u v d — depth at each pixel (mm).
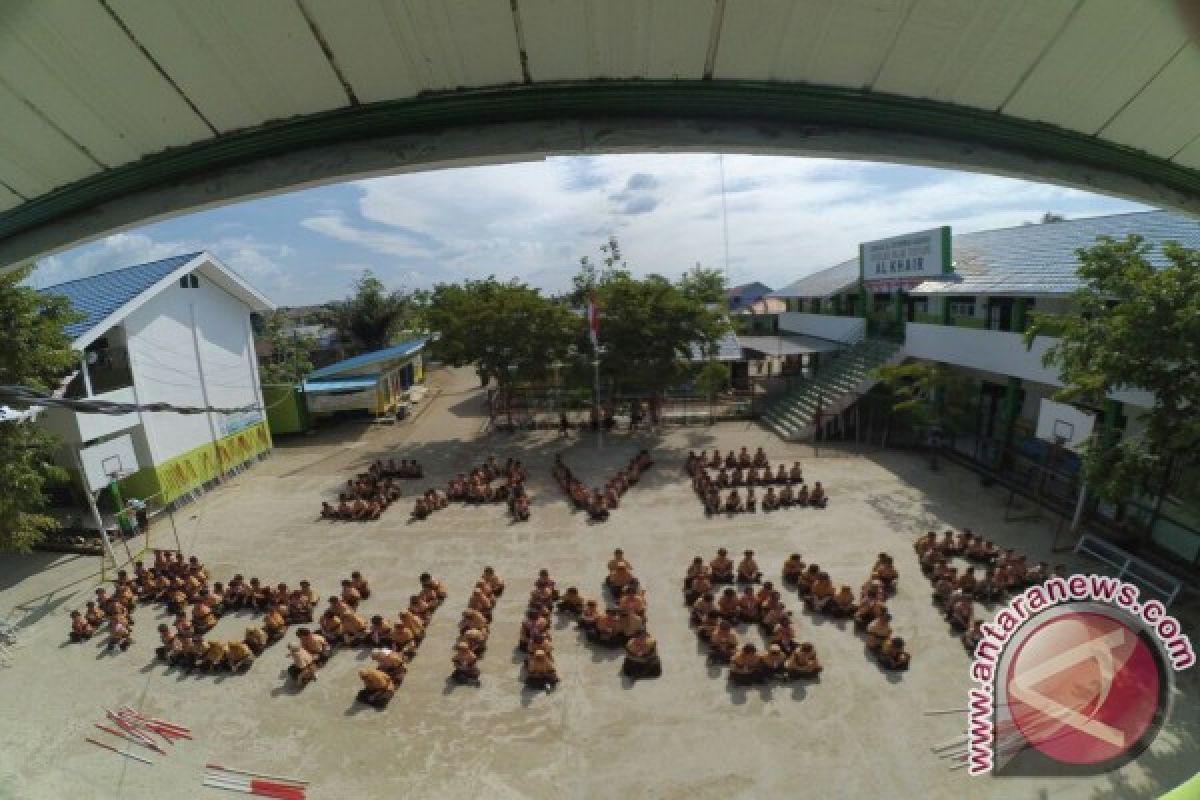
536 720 8914
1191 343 9750
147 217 2477
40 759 8797
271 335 35531
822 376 23969
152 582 13289
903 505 15664
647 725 8703
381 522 16234
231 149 2355
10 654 11344
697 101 2320
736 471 17156
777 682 9375
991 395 20078
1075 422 13242
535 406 28250
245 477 21031
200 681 10289
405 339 44219
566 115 2365
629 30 2043
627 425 25125
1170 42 1956
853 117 2389
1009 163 2525
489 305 22281
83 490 18047
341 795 7883
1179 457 10680
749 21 2016
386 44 2018
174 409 4520
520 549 14141
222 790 8094
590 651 10344
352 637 10891
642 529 14836
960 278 18438
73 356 14125
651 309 21328
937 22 1992
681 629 10828
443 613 11688
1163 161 2533
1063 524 14188
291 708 9484
